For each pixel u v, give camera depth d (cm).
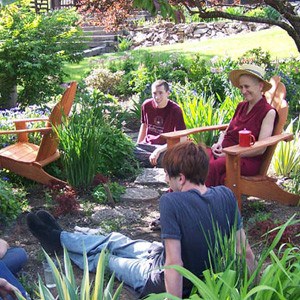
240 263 314
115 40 2155
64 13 1097
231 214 351
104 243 443
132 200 609
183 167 346
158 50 1877
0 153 652
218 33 2152
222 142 577
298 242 475
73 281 313
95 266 437
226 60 1206
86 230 509
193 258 341
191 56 1644
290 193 568
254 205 575
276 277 280
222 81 1052
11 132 620
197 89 1050
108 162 688
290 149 665
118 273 416
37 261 465
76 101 827
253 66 556
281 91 593
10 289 353
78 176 631
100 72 1266
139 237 518
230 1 1658
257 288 258
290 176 662
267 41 1870
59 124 634
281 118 558
